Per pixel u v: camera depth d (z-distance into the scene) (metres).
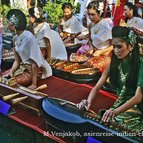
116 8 3.97
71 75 2.92
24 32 2.69
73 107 2.12
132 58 1.95
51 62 3.23
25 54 2.72
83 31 3.89
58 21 4.24
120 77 2.04
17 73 2.84
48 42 3.29
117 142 1.78
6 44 3.67
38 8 3.32
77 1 4.43
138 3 4.12
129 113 2.06
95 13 3.21
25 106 2.49
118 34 1.90
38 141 2.30
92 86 2.84
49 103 2.23
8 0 4.81
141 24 3.64
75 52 3.62
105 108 2.37
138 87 1.90
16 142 2.45
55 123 2.10
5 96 2.45
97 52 3.22
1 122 2.59
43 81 2.96
